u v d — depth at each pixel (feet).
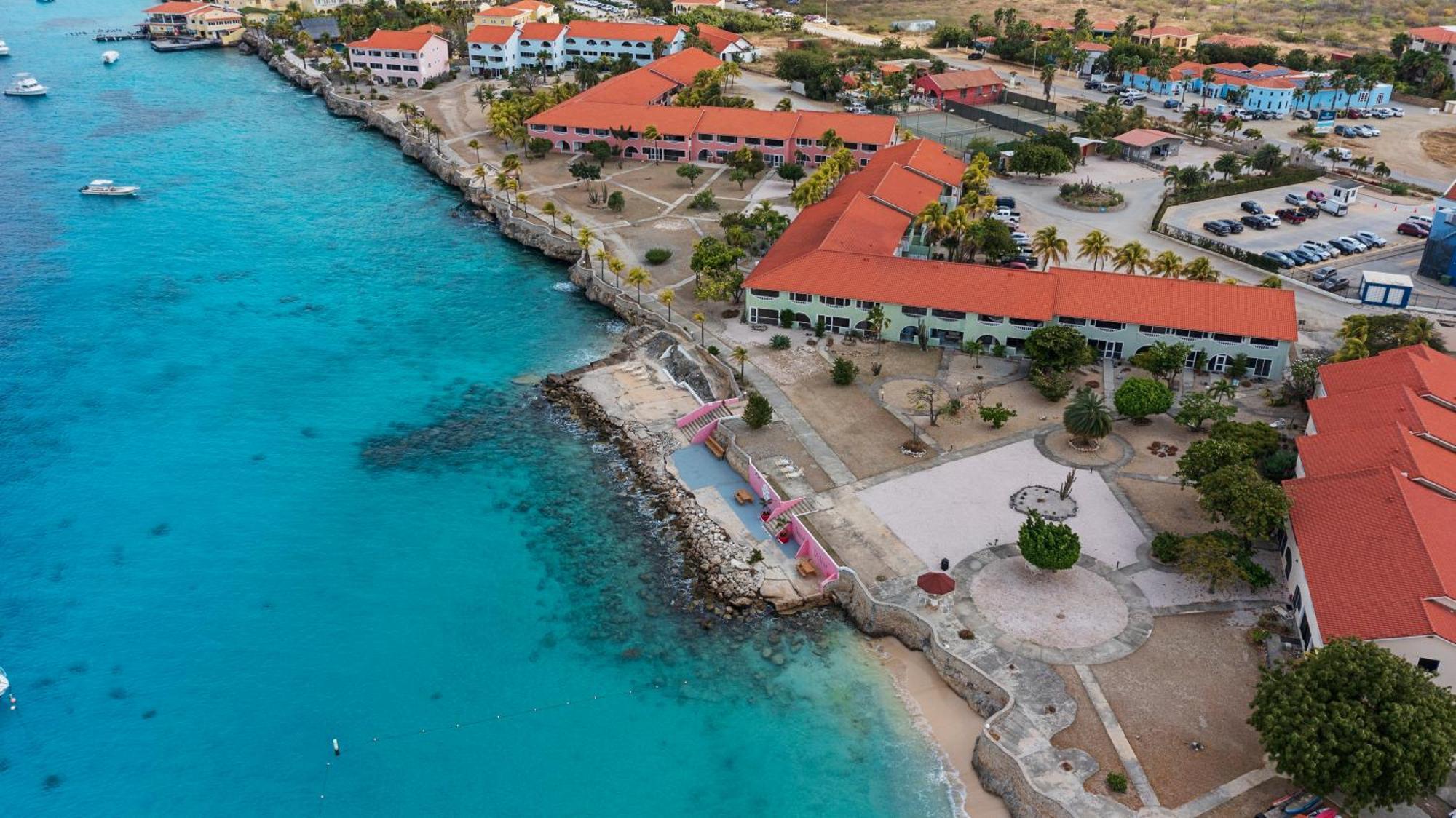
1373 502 261.85
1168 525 297.94
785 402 365.20
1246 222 538.47
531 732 244.42
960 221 458.91
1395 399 310.24
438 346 430.20
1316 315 429.79
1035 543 265.75
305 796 227.40
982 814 221.46
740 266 478.18
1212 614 262.88
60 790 228.02
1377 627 228.84
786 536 302.04
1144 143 647.97
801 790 228.63
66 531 313.12
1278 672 220.64
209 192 614.34
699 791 229.04
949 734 241.14
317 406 384.47
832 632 272.51
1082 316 382.63
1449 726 197.77
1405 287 430.61
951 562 283.18
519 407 383.45
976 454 334.03
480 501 328.70
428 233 555.69
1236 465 284.61
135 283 486.79
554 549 306.35
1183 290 387.96
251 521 318.86
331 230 558.15
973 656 250.78
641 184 605.31
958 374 384.47
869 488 317.42
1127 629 257.96
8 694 252.21
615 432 363.76
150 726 244.63
